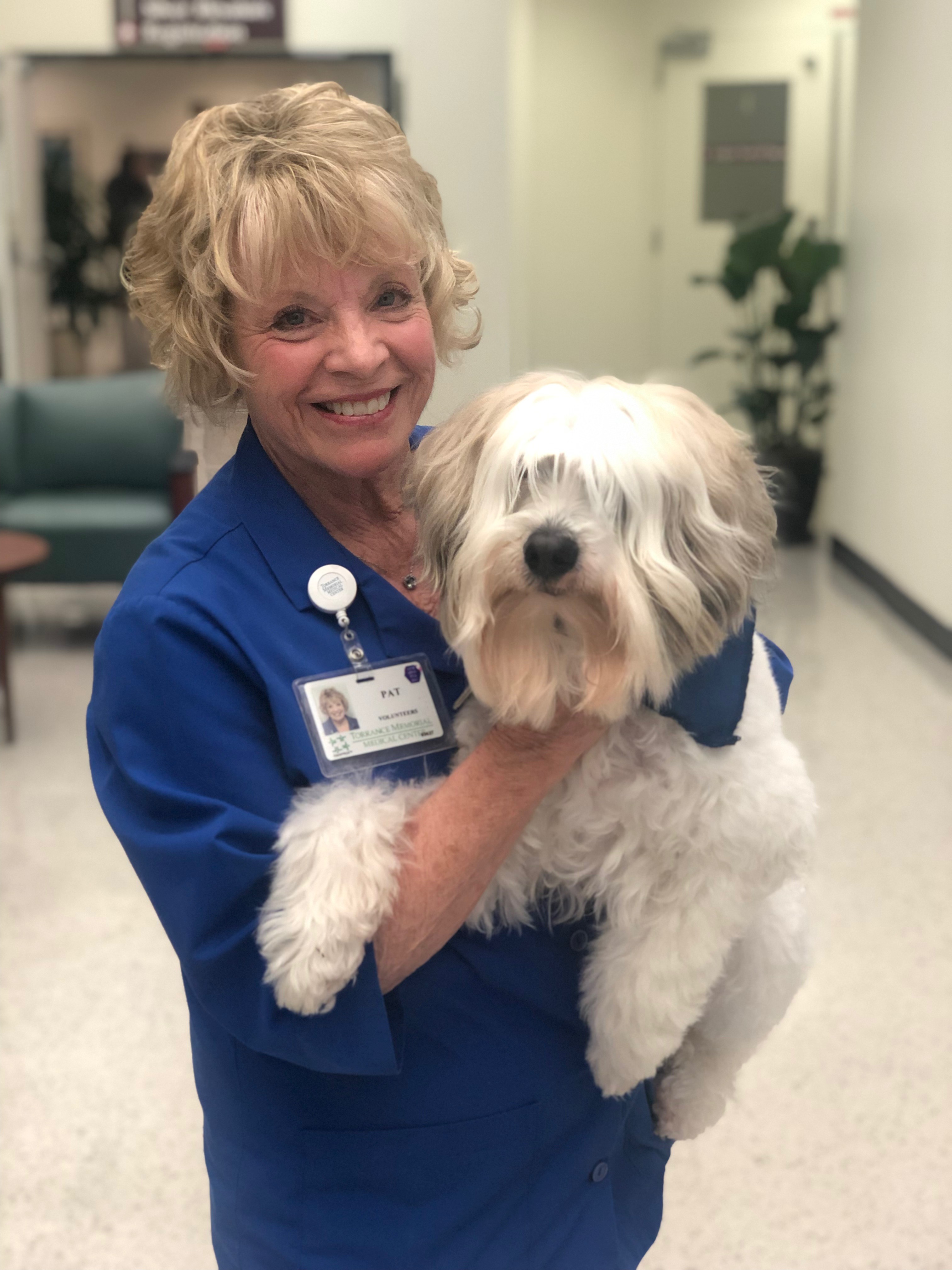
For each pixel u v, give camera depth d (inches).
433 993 43.0
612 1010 45.0
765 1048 101.2
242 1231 44.2
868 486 258.8
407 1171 43.2
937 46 215.6
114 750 39.7
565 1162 46.0
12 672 200.8
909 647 212.7
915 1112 93.7
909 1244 81.7
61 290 301.3
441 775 44.2
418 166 43.8
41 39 276.7
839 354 292.2
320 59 271.1
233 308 41.6
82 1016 106.0
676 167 331.3
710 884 44.7
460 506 43.0
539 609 40.1
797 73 322.7
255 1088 43.4
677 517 40.6
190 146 41.1
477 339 50.3
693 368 342.6
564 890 46.5
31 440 232.5
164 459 233.8
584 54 325.7
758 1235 82.4
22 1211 84.6
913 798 147.1
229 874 37.8
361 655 43.2
